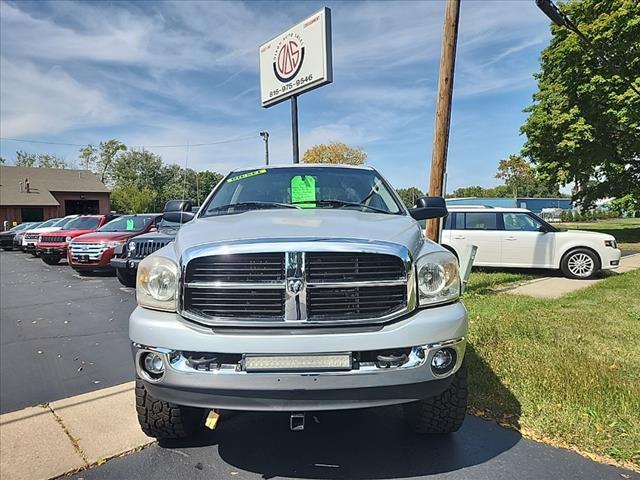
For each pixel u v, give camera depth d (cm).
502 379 398
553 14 886
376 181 414
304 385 240
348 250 251
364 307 252
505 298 780
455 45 780
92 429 335
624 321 596
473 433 325
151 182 7625
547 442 311
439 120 796
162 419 296
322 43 1041
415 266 265
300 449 308
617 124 2103
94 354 525
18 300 887
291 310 246
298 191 390
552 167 2319
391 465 288
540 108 2328
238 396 244
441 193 802
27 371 468
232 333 244
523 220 1105
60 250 1553
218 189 415
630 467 279
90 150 7644
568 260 1055
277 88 1203
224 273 252
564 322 591
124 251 1021
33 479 275
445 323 256
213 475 279
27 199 4422
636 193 2394
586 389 367
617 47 1923
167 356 251
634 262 1341
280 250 250
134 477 278
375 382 244
